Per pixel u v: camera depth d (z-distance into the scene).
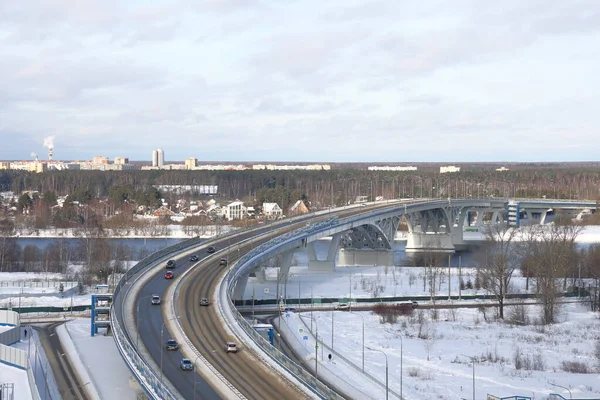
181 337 78.88
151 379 62.00
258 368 69.44
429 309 122.00
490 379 79.12
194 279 106.56
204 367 69.25
